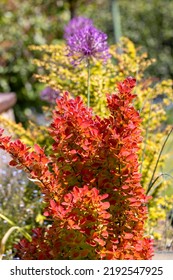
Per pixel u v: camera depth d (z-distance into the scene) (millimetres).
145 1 11891
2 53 8633
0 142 2805
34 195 4160
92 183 2768
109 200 2764
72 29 4824
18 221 4051
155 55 11344
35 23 8836
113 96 2795
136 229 2799
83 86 4262
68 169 2834
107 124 2811
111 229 2707
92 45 3787
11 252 3697
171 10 11688
